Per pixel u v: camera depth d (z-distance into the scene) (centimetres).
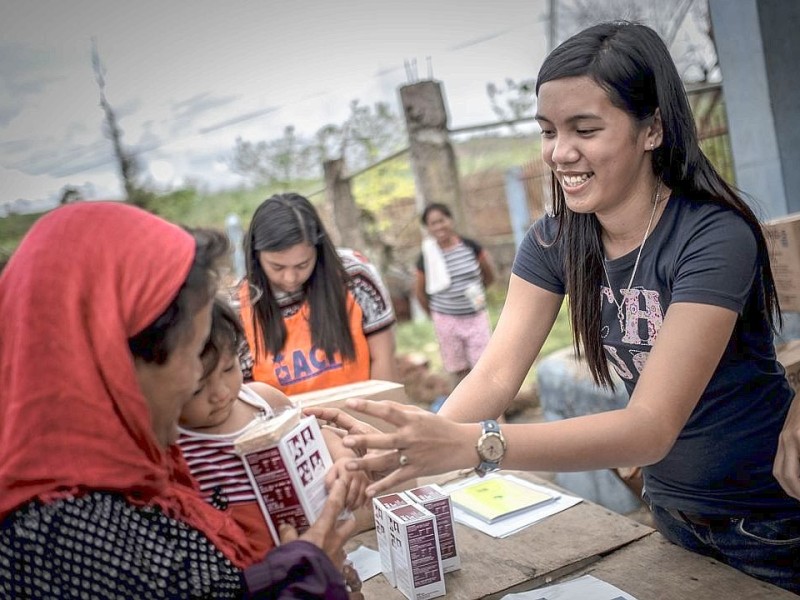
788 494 153
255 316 248
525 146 829
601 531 179
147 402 107
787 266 243
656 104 143
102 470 100
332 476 127
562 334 726
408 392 681
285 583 107
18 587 98
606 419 133
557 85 142
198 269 106
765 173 416
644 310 156
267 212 242
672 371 137
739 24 408
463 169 812
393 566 165
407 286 809
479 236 820
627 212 152
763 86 405
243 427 133
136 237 103
